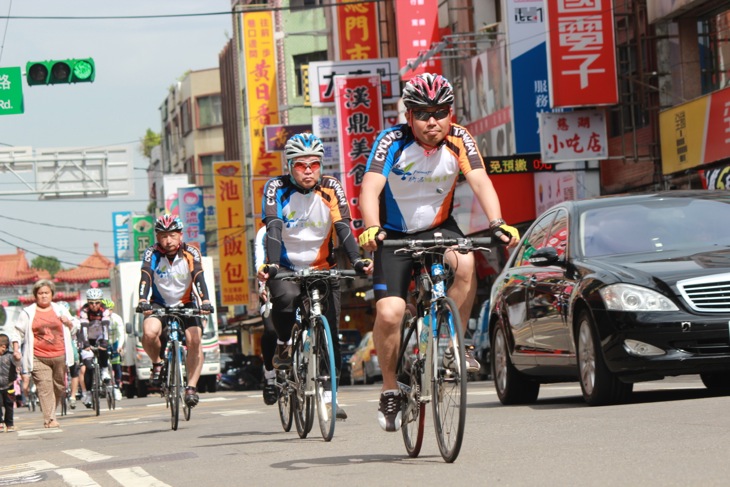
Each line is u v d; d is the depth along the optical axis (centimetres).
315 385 1869
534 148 5681
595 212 2359
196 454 1800
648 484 1117
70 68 4547
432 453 1521
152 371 2603
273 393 2161
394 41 8475
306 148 1900
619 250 2253
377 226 1406
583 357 2209
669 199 2364
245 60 10600
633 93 5222
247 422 2630
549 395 2745
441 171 1443
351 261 1883
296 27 10888
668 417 1767
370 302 9625
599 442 1516
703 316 2041
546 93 5694
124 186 8381
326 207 1936
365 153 7506
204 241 13625
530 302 2405
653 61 5341
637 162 5362
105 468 1673
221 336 15312
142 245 16438
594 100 5100
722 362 2038
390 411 1504
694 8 5038
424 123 1413
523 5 5706
